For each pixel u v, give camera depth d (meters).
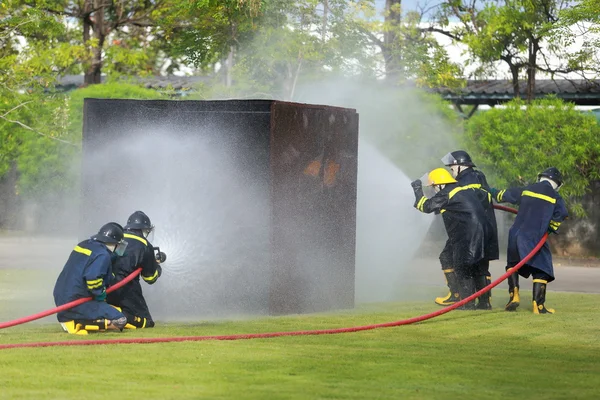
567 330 12.80
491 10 31.33
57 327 12.42
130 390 8.27
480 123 27.61
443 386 8.68
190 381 8.70
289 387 8.48
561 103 27.02
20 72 27.39
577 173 26.84
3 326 11.11
